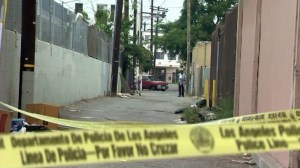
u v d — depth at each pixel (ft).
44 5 70.13
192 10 248.52
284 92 32.27
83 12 156.56
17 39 57.06
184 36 251.80
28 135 14.01
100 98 123.03
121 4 141.08
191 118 68.64
